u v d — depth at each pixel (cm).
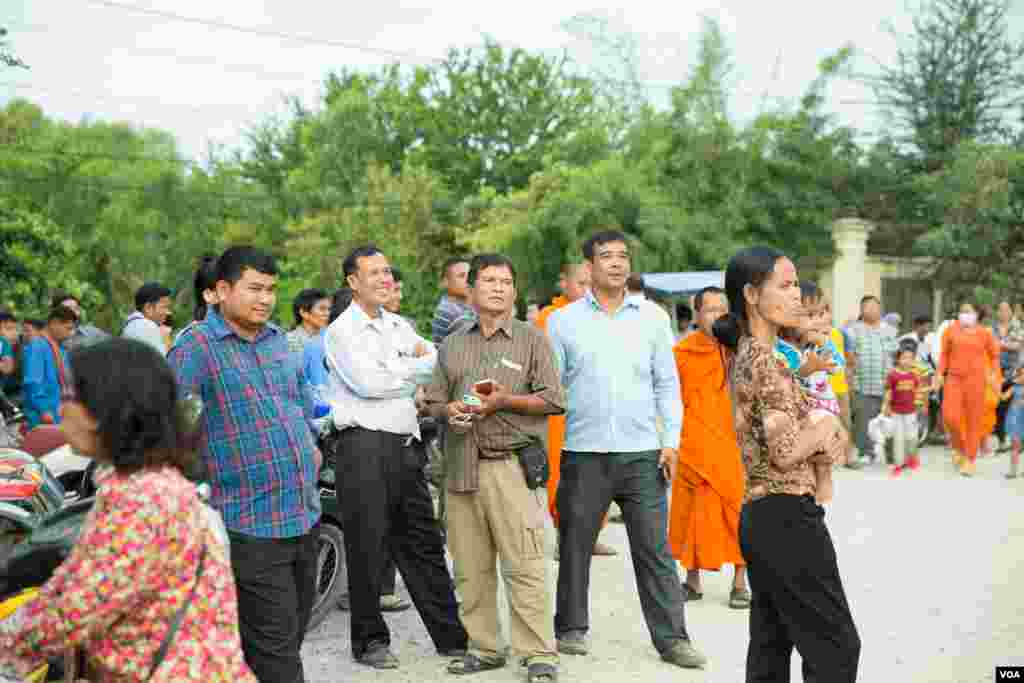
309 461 394
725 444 599
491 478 476
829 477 336
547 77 3581
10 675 234
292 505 385
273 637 377
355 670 493
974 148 2267
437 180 3017
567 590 517
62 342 915
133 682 225
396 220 2878
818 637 328
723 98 2348
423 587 512
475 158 3522
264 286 381
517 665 501
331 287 2912
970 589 625
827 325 646
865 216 2492
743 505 343
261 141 4578
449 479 486
